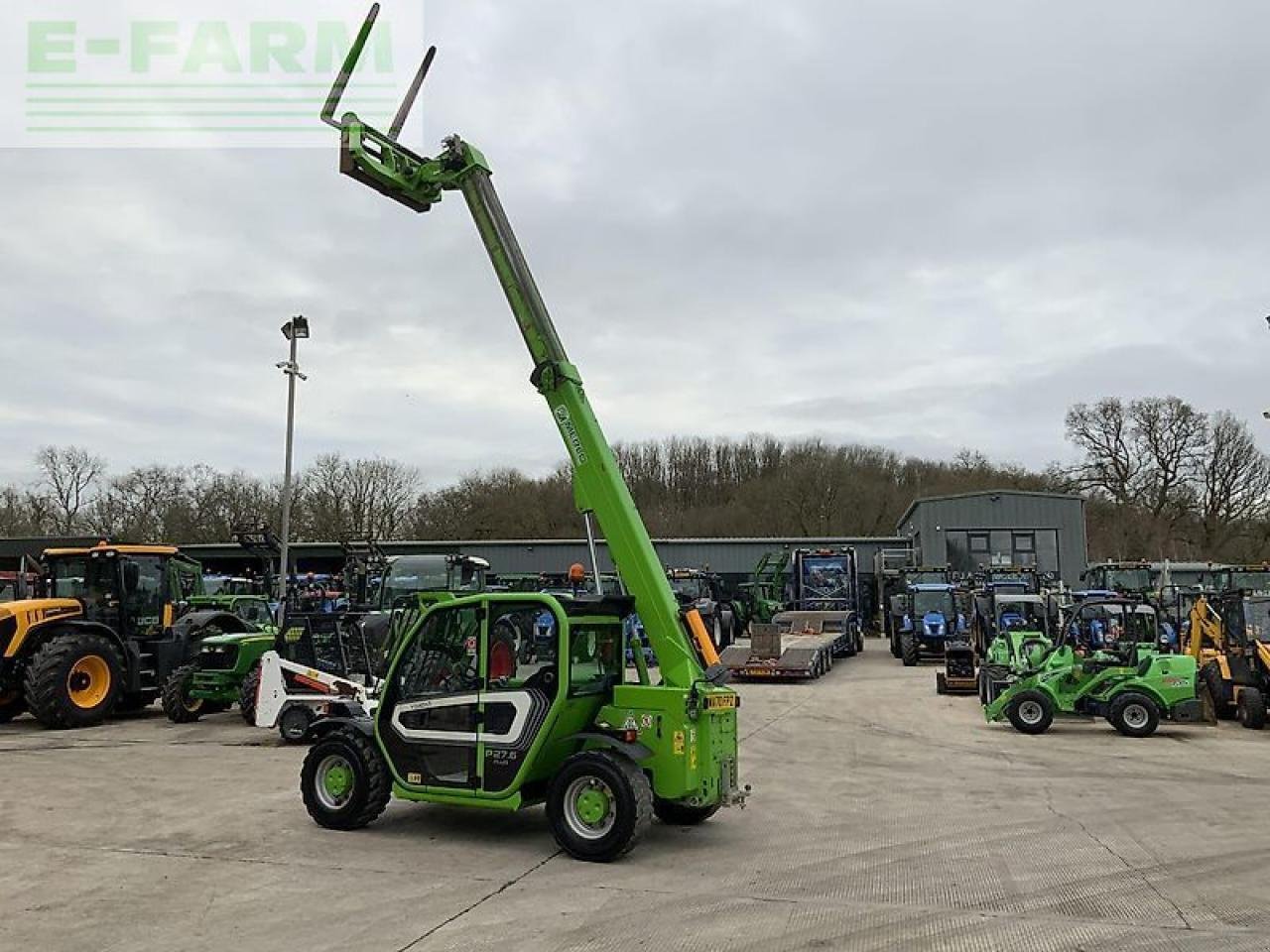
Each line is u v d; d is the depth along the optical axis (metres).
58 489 66.94
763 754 12.05
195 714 14.98
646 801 6.96
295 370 27.66
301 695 12.79
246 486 68.12
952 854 7.27
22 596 21.23
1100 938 5.46
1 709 15.15
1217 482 58.62
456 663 7.58
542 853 7.19
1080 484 61.09
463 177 8.04
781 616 29.62
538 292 8.00
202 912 5.87
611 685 7.57
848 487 77.12
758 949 5.26
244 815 8.48
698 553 48.50
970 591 24.72
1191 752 12.27
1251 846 7.53
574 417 7.88
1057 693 14.05
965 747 12.66
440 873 6.69
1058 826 8.19
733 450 90.00
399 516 70.12
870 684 21.34
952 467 84.56
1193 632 15.94
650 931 5.53
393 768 7.68
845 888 6.39
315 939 5.40
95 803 9.02
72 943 5.35
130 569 15.45
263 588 30.55
